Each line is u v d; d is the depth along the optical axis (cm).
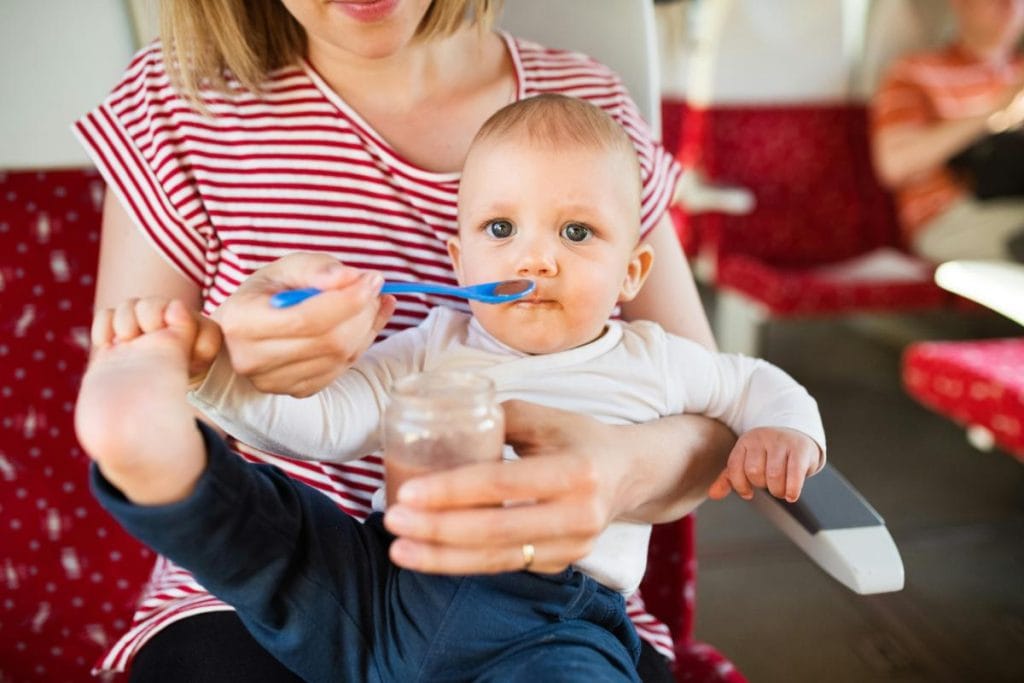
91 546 113
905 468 243
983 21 282
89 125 99
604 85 113
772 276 261
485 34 106
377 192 99
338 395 81
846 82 284
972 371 201
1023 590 193
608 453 76
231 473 65
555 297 88
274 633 74
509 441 79
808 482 97
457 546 63
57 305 112
